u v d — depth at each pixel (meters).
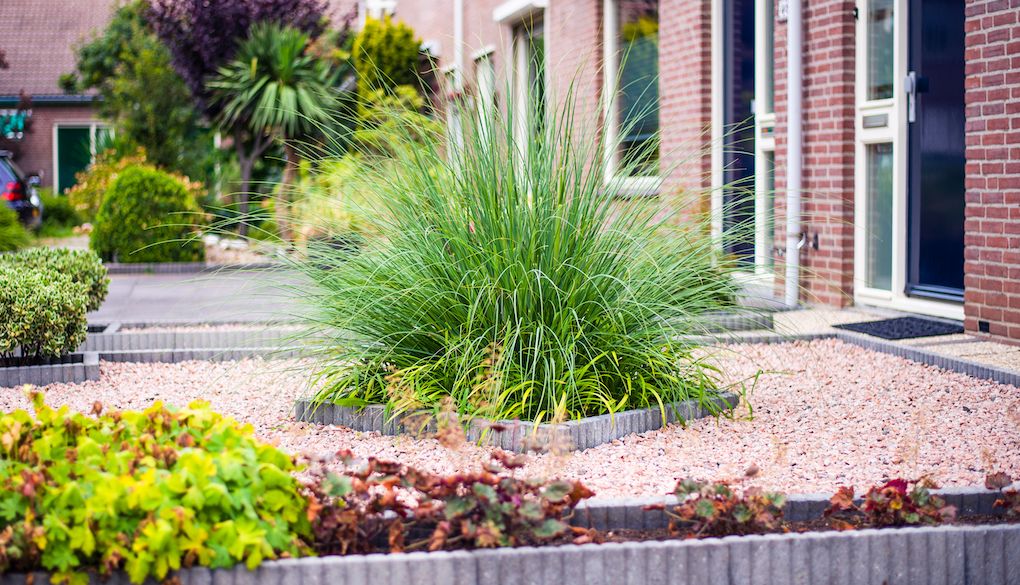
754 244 5.28
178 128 21.58
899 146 7.58
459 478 2.82
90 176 19.91
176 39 18.00
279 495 2.74
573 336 4.46
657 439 4.34
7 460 2.87
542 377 4.45
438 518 2.79
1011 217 6.35
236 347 6.93
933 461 3.96
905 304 7.61
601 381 4.60
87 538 2.53
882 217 7.97
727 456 4.05
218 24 17.83
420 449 4.20
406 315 4.64
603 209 4.69
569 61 11.49
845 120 7.94
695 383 4.92
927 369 5.77
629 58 10.88
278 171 18.81
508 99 4.59
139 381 5.84
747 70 9.37
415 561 2.64
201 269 13.34
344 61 17.25
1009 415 4.64
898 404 4.98
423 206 4.66
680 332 4.69
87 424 3.11
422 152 4.80
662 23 10.15
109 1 32.38
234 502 2.63
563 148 4.56
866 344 6.47
